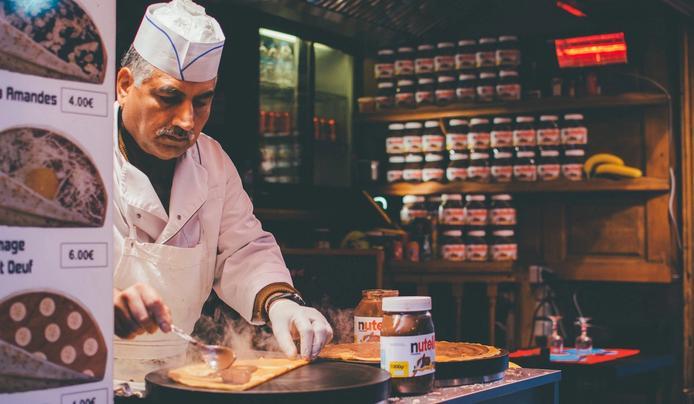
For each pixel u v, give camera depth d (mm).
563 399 3188
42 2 1029
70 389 1059
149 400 1414
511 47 4723
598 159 4539
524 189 4617
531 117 4688
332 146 4902
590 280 4641
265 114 4332
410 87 4938
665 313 4480
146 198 1995
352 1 4234
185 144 1933
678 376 4430
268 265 2061
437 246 4707
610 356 3408
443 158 4984
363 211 4770
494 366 1761
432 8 4609
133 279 2035
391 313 1599
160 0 3711
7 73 996
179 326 2107
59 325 1047
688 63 4484
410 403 1511
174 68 1847
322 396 1331
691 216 4453
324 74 4887
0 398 992
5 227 996
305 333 1689
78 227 1066
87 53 1074
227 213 2172
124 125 1980
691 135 4465
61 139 1049
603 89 4613
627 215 4566
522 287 4590
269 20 4184
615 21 4582
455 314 4570
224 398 1313
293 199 4344
